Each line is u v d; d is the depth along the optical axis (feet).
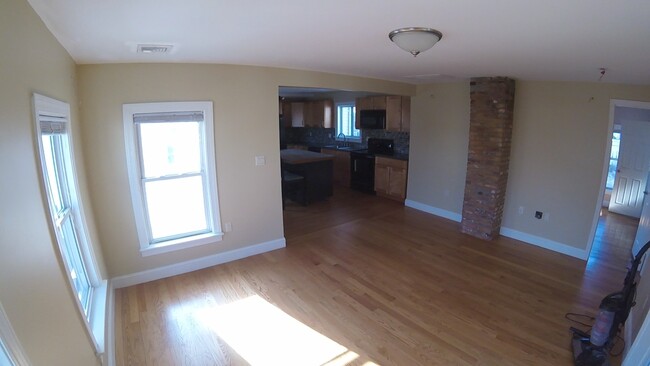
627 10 4.59
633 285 7.02
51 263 4.47
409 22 5.71
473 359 7.68
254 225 12.99
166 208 11.29
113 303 9.36
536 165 13.80
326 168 21.53
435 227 16.38
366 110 22.84
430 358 7.71
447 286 10.87
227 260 12.56
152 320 9.05
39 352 3.46
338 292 10.50
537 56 8.23
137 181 10.41
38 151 4.61
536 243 14.17
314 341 8.29
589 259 12.96
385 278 11.39
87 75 9.26
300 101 30.45
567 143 12.85
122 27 5.89
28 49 4.55
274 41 7.39
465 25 5.76
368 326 8.86
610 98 11.67
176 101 10.53
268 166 12.86
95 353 5.84
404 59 9.65
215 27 6.07
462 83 16.07
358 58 9.68
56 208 6.79
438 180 18.01
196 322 8.99
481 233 14.93
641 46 6.38
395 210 19.25
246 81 11.71
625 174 18.69
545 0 4.40
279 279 11.30
